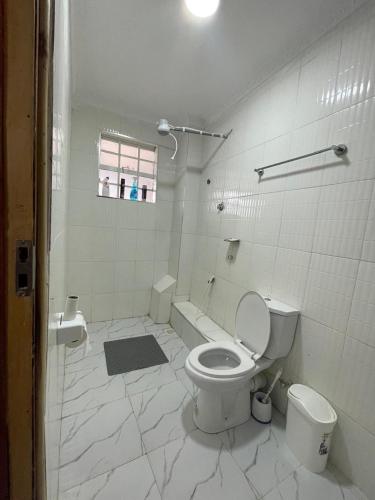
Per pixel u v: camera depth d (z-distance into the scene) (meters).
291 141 1.39
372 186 1.00
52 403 0.69
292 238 1.38
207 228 2.32
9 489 0.36
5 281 0.32
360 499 1.00
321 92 1.22
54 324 0.73
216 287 2.13
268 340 1.33
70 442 1.17
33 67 0.29
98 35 1.39
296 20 1.21
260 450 1.20
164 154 2.56
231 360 1.50
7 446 0.35
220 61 1.54
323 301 1.20
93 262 2.38
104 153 2.36
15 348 0.33
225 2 1.12
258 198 1.65
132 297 2.63
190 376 1.26
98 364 1.81
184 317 2.23
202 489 1.00
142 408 1.42
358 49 1.05
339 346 1.12
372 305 1.00
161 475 1.05
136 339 2.21
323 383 1.19
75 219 2.24
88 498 0.95
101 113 2.21
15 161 0.30
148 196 2.60
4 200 0.30
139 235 2.56
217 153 2.17
